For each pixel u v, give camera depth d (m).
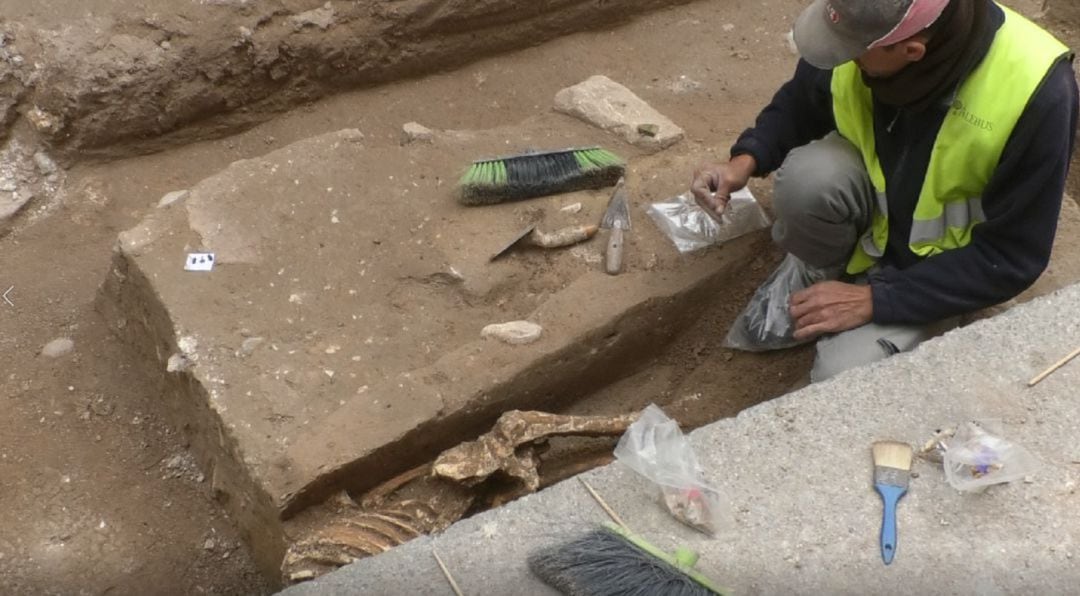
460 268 3.41
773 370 3.46
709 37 4.89
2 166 4.12
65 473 3.34
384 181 3.68
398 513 2.88
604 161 3.71
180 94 4.23
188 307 3.25
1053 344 2.80
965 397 2.70
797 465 2.58
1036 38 2.73
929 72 2.68
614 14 4.90
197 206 3.53
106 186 4.18
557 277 3.46
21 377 3.57
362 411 3.03
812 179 3.04
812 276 3.44
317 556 2.74
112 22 4.18
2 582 3.06
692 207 3.62
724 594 2.31
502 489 2.99
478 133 3.97
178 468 3.41
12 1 4.23
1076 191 4.05
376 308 3.33
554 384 3.27
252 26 4.28
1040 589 2.35
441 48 4.63
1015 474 2.52
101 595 3.08
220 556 3.23
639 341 3.41
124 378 3.61
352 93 4.61
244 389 3.07
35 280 3.87
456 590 2.38
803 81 3.21
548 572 2.37
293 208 3.55
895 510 2.47
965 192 2.91
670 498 2.50
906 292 2.97
